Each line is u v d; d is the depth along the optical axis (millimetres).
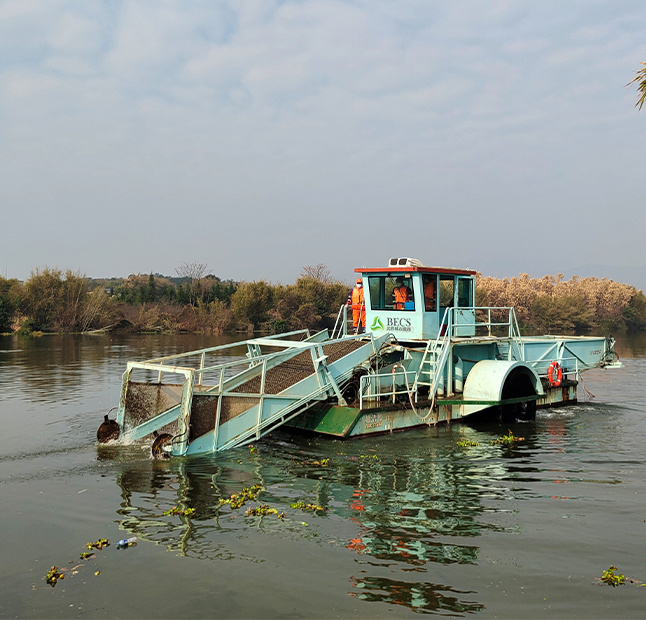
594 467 10367
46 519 7566
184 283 69750
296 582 5953
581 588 5879
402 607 5500
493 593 5770
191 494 8586
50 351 32750
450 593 5762
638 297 78812
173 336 48750
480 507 8219
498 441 12344
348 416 12227
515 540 7051
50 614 5316
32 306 49375
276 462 10438
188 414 10492
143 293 66062
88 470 9719
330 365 12758
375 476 9680
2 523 7434
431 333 14750
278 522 7555
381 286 15367
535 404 14633
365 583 5953
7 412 14664
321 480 9414
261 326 58688
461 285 15695
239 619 5266
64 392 18031
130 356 29891
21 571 6156
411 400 13242
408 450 11492
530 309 69750
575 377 18078
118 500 8289
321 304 61906
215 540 6953
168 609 5426
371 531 7301
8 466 9922
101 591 5750
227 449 11125
